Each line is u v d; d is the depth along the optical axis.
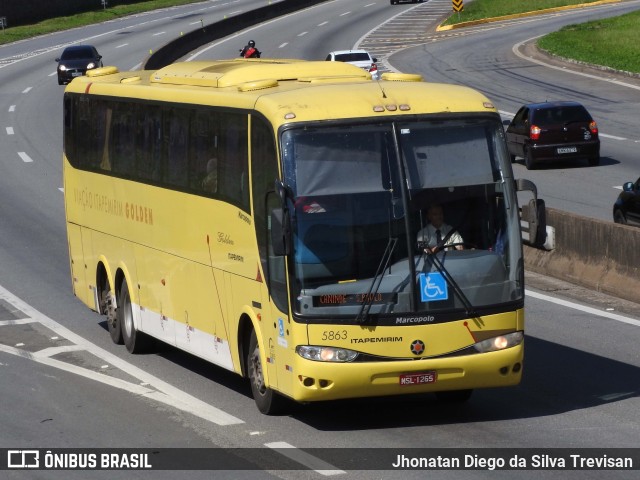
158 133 26.38
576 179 59.22
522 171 63.09
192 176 24.58
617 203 43.22
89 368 27.30
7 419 22.72
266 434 20.91
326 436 20.64
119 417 22.55
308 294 19.88
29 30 160.62
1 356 28.91
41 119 90.88
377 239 20.06
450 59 112.00
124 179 28.61
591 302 32.78
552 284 35.47
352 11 163.75
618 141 70.06
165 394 24.39
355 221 20.06
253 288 21.83
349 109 20.42
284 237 19.64
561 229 36.50
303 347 19.91
